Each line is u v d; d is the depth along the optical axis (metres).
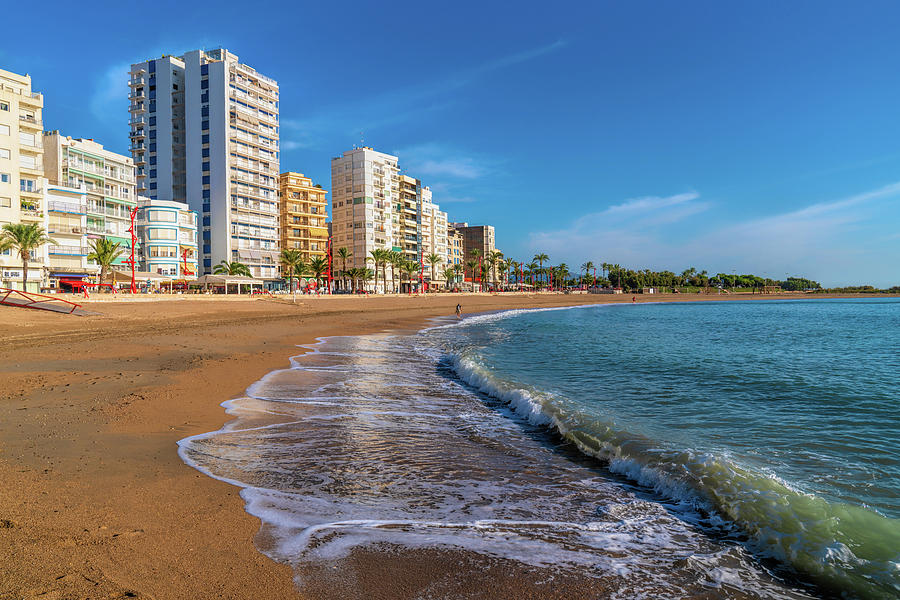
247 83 92.69
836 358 22.16
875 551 4.89
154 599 3.48
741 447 8.60
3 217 49.75
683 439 8.97
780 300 164.25
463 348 24.47
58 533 4.36
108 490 5.51
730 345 27.73
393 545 4.75
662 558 4.75
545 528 5.35
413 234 128.12
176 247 77.31
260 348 21.08
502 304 93.00
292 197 103.00
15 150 50.81
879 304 121.69
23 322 25.14
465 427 9.71
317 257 105.94
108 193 65.25
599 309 89.50
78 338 20.86
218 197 88.12
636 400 12.75
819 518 5.58
